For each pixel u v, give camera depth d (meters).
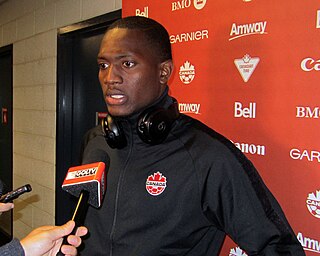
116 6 2.12
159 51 1.01
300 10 1.17
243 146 1.34
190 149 1.00
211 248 1.03
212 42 1.44
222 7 1.40
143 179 1.02
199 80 1.50
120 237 1.01
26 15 3.20
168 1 1.63
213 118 1.44
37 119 3.07
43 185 3.02
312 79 1.15
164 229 0.97
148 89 0.99
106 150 1.15
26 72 3.25
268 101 1.26
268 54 1.25
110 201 1.05
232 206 0.93
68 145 2.76
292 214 1.21
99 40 2.46
